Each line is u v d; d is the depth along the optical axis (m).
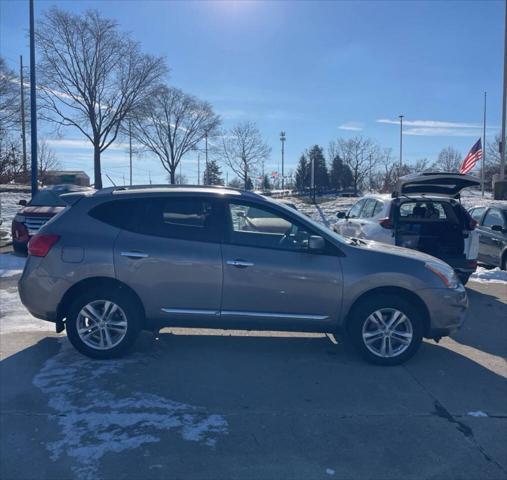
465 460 3.92
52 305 5.77
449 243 9.47
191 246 5.81
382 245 6.39
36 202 13.27
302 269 5.81
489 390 5.21
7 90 38.94
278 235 5.95
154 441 4.06
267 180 62.03
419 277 5.86
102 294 5.72
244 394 4.97
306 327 5.93
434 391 5.16
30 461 3.77
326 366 5.79
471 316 8.18
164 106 50.47
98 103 40.66
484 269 12.45
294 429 4.32
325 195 53.50
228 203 5.99
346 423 4.45
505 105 26.59
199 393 4.96
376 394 5.05
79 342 5.73
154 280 5.77
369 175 56.84
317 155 64.69
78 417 4.41
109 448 3.95
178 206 5.96
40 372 5.37
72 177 40.78
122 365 5.62
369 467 3.80
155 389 5.02
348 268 5.84
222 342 6.52
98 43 38.84
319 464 3.82
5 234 16.88
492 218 12.67
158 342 6.45
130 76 40.34
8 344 6.20
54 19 37.72
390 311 5.83
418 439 4.21
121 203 5.97
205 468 3.74
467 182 9.66
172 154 52.78
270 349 6.31
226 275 5.78
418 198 9.62
